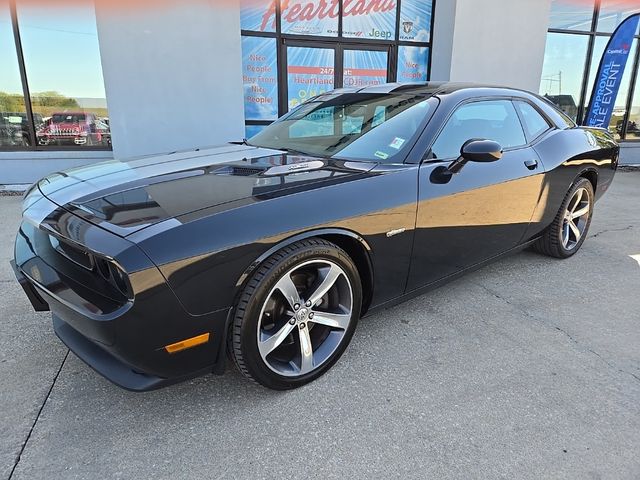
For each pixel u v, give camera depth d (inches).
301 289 91.0
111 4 249.8
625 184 331.3
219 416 83.6
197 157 114.0
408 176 100.6
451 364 100.6
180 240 71.9
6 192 275.6
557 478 71.0
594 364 101.7
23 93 284.5
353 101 131.9
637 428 82.0
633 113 426.6
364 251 95.1
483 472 71.9
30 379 93.3
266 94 332.5
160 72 266.5
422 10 351.3
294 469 72.1
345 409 85.8
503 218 127.2
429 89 127.3
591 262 164.2
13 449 75.0
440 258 112.1
